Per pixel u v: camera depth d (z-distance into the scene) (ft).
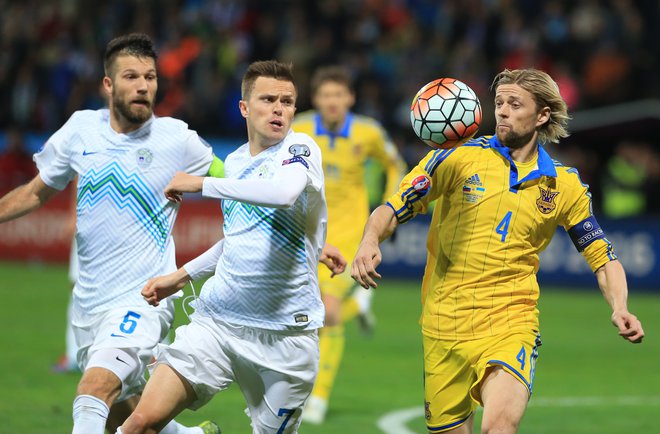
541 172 63.10
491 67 245.45
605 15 245.65
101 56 262.67
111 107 69.31
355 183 107.24
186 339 63.31
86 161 68.59
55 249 227.61
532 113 62.95
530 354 61.87
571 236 65.10
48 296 182.29
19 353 128.47
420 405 104.42
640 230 206.80
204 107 244.01
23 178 226.17
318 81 106.63
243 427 92.02
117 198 67.72
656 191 214.28
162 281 64.08
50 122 253.44
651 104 213.87
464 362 63.21
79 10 274.57
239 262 63.00
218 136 242.37
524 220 62.95
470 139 65.05
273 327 62.85
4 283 197.98
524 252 63.36
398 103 236.84
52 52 263.08
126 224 67.67
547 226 63.62
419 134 64.90
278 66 63.72
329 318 98.32
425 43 251.80
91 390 63.87
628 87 234.58
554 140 65.05
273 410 64.34
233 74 248.32
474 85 235.61
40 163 71.26
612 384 119.65
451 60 243.60
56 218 226.79
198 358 62.85
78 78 256.93
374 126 108.37
